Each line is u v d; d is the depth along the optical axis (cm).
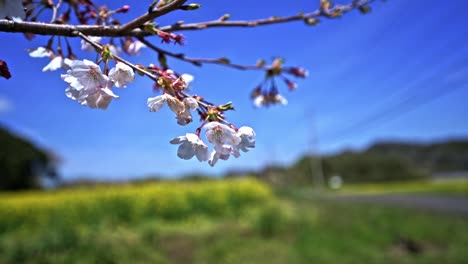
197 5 84
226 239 768
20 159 2425
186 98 81
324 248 668
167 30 113
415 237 752
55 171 2755
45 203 972
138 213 1034
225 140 84
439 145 10012
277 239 789
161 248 696
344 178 5803
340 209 1456
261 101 152
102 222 910
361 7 147
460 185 2991
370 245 694
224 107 86
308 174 4400
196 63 122
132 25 87
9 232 873
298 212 1233
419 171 5912
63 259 548
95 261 568
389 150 10731
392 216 1125
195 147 89
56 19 114
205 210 1209
